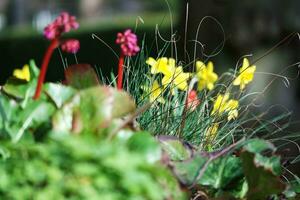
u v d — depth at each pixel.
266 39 9.12
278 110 8.93
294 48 9.29
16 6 39.41
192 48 8.71
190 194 3.06
